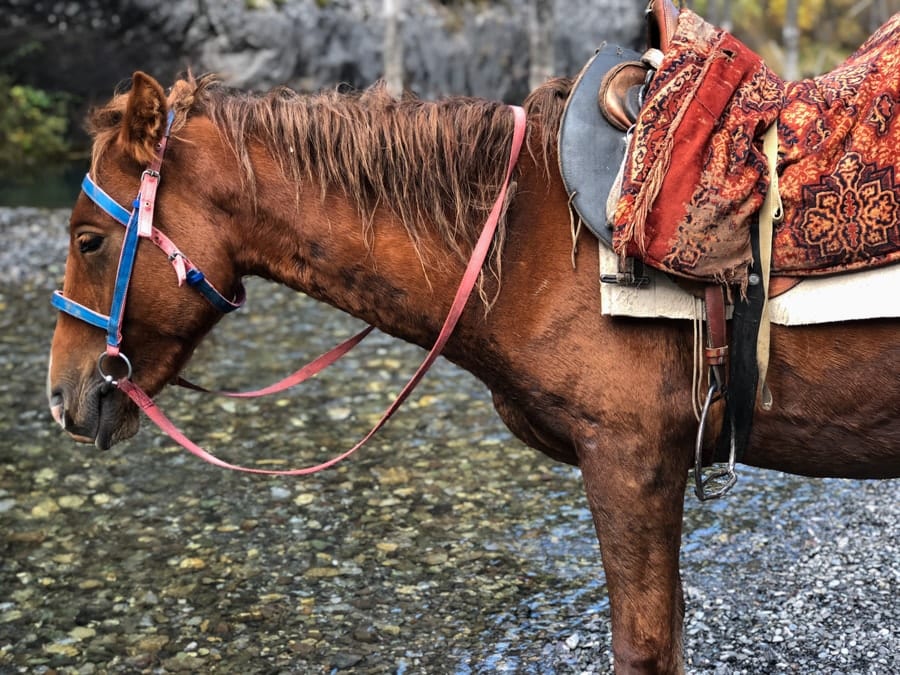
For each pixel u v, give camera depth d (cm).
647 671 203
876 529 369
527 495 410
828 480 418
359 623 318
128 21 1350
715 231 187
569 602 328
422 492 414
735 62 196
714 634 303
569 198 196
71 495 415
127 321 209
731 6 1923
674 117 191
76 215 207
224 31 1339
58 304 212
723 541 368
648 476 198
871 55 198
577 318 197
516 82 1538
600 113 202
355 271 209
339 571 351
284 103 208
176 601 333
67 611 327
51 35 1332
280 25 1337
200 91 212
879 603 314
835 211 186
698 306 193
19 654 303
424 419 494
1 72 1326
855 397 192
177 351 215
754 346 193
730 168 189
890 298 183
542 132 206
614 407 196
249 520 391
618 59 212
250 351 605
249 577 348
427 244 205
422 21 1431
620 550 202
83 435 217
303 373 235
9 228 915
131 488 421
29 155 1279
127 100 201
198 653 303
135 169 204
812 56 1889
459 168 202
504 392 213
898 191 181
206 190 206
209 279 208
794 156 190
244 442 468
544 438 218
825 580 333
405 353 600
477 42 1483
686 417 198
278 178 207
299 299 724
